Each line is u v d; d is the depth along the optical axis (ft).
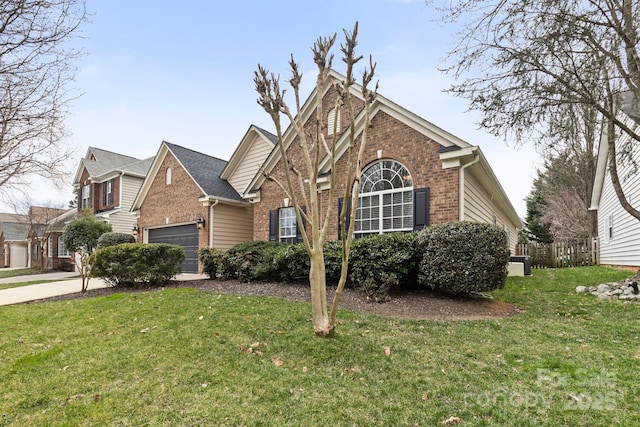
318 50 13.87
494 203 45.16
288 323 16.39
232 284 29.12
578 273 35.04
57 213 80.18
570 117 22.62
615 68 21.68
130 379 11.30
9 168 24.25
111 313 19.08
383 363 12.21
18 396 10.36
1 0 19.45
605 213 49.24
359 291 23.58
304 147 14.28
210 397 10.09
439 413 9.13
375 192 31.50
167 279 30.83
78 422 8.99
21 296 27.17
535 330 15.99
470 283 20.54
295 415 9.14
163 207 49.98
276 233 38.86
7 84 21.47
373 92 13.66
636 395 9.77
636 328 15.98
